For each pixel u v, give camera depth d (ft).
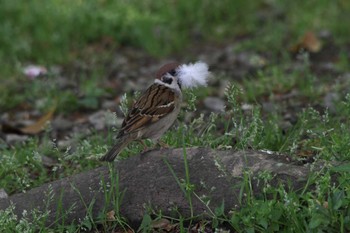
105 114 44.65
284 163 31.22
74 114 51.42
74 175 32.96
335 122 39.01
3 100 54.34
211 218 30.19
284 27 69.41
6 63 62.28
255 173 30.58
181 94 33.04
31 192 32.78
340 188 28.99
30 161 38.86
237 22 73.41
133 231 30.73
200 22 72.64
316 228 27.61
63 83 57.21
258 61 58.95
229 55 64.03
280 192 28.68
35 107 53.21
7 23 65.92
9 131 46.83
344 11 71.72
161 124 32.24
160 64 63.72
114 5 72.28
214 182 30.71
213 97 51.62
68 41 66.74
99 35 68.44
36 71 56.54
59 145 42.04
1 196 34.68
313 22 68.64
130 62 64.69
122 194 31.17
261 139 35.55
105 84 58.44
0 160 37.11
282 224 28.35
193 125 39.42
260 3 76.95
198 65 33.47
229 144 35.70
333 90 49.73
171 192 30.94
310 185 29.71
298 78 53.36
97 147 37.32
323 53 61.62
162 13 73.00
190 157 31.78
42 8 69.31
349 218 27.55
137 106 32.17
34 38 66.44
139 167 31.86
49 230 30.89
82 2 70.59
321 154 32.71
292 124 42.32
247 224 28.37
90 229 30.78
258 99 49.42
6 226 30.42
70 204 31.73
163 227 30.32
